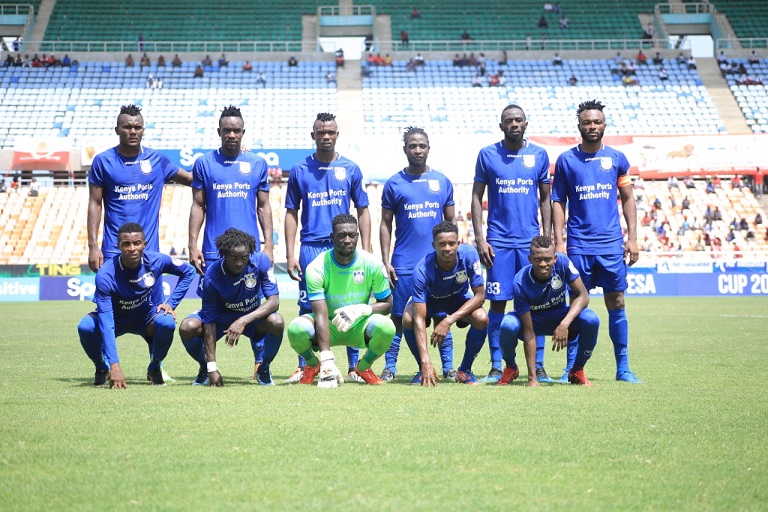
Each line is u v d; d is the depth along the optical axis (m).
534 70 39.69
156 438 4.32
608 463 3.82
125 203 7.45
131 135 7.39
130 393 6.19
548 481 3.49
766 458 3.95
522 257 7.61
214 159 7.64
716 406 5.51
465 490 3.33
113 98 37.06
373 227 31.39
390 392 6.27
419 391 6.36
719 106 37.69
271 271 6.96
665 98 38.09
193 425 4.69
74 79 37.75
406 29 42.22
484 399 5.83
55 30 40.84
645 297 27.00
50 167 31.52
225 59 39.12
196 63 39.31
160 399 5.79
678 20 42.38
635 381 7.14
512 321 6.86
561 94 38.34
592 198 7.45
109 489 3.34
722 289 27.72
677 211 32.59
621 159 7.55
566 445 4.19
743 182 33.91
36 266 27.50
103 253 7.44
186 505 3.11
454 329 15.12
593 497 3.26
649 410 5.32
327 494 3.25
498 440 4.30
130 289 6.82
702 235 31.62
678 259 27.83
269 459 3.84
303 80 38.94
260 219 7.80
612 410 5.31
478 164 7.76
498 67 39.81
